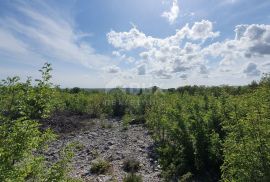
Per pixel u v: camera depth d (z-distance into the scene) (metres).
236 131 7.57
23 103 5.15
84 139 19.75
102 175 12.44
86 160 14.80
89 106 32.12
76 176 12.33
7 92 5.06
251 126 6.95
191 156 12.77
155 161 14.41
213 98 17.00
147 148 16.89
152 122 19.38
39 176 5.15
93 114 30.72
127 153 16.03
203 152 12.38
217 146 11.96
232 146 7.08
